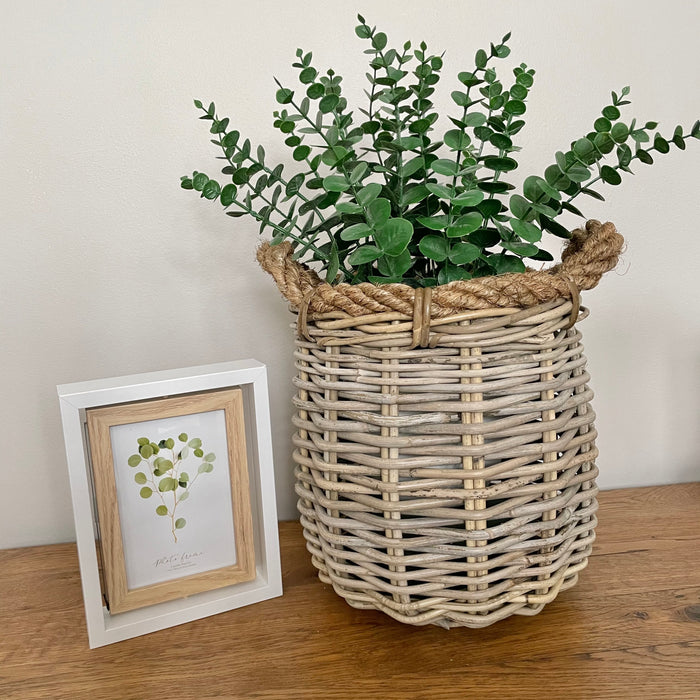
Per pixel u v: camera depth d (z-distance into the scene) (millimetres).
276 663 675
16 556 951
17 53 900
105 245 955
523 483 646
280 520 1046
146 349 985
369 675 650
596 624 718
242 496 786
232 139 711
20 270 938
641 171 1035
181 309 987
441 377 627
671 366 1088
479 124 679
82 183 937
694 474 1124
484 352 632
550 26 998
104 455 710
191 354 998
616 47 1011
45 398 969
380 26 971
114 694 636
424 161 706
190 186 693
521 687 623
